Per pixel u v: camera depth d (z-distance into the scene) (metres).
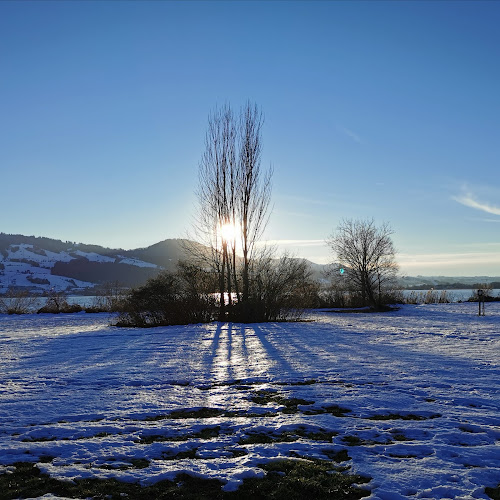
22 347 15.52
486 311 35.69
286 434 6.07
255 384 9.03
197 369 10.58
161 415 6.96
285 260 28.00
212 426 6.38
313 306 45.16
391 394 8.00
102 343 16.34
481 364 10.80
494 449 5.39
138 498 4.36
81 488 4.53
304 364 11.02
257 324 23.73
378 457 5.21
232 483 4.59
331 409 7.20
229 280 26.30
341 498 4.33
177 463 5.11
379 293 45.47
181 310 25.39
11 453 5.40
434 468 4.89
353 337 17.02
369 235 47.03
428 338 16.55
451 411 6.97
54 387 8.87
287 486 4.53
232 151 26.94
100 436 6.02
